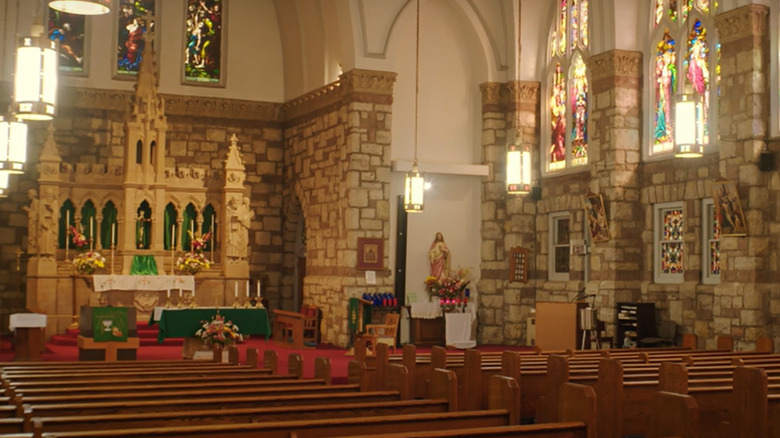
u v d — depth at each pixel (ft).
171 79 100.53
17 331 67.26
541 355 53.47
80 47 97.55
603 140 78.74
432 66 90.79
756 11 64.44
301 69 98.94
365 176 85.30
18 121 51.06
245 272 93.25
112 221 90.84
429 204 89.81
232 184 93.50
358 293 84.48
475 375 37.42
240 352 78.74
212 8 102.58
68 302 86.12
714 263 71.20
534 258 89.92
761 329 63.52
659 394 22.52
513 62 90.02
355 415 27.73
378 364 38.32
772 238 64.13
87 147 96.94
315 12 93.71
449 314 85.92
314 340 87.81
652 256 77.25
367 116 85.61
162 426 25.48
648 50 78.02
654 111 77.71
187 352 71.10
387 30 86.38
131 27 99.81
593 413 23.07
